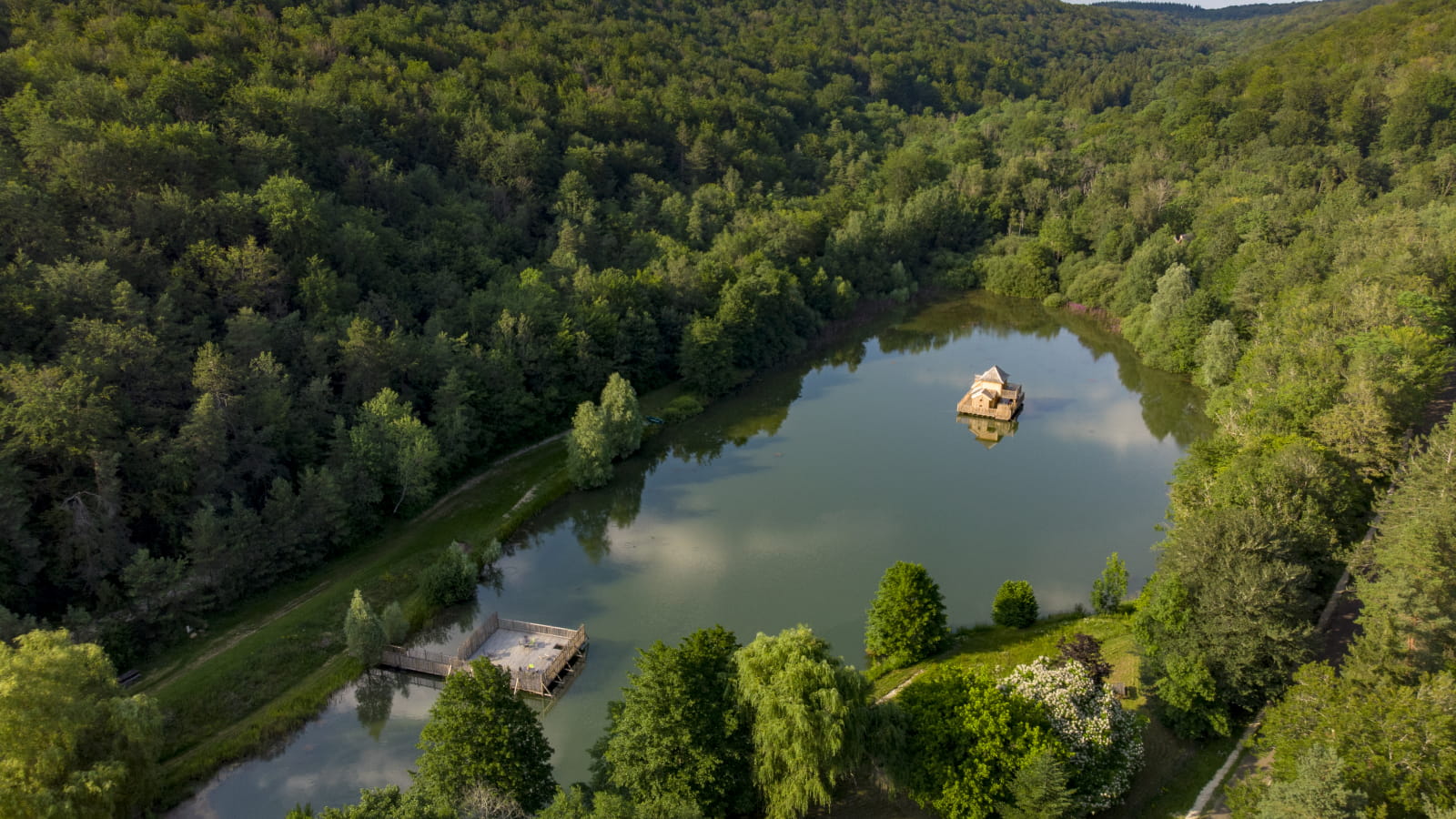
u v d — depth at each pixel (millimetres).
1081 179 197250
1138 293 142500
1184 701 46031
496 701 42969
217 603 62750
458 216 116438
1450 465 54969
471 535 76938
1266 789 37656
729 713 42562
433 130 135875
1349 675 40844
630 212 144625
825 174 199875
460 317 98375
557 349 99062
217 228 87500
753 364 123438
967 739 41250
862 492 87312
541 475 89188
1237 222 136375
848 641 61938
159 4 132250
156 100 103625
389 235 102875
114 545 59156
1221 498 58969
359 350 80188
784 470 93188
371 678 59438
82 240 77062
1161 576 55188
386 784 49906
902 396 117125
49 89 98688
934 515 82125
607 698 56656
